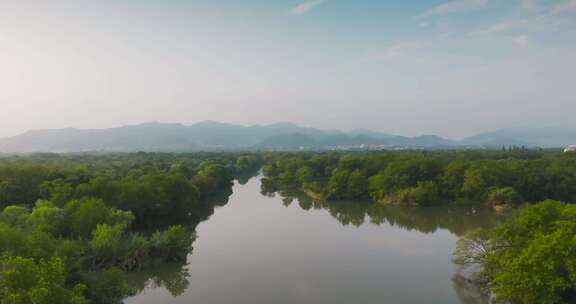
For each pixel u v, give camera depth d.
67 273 35.03
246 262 51.69
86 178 77.62
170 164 149.38
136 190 66.31
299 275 46.59
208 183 102.88
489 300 38.59
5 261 27.86
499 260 35.62
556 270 30.19
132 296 41.00
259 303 39.03
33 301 25.03
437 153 198.50
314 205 98.12
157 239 50.66
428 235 65.81
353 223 76.31
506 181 93.75
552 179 92.75
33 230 42.38
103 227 46.72
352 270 48.47
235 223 75.94
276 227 72.44
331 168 144.38
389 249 57.41
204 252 55.97
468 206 92.06
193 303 39.00
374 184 103.44
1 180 67.62
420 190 93.56
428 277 45.62
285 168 160.38
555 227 33.28
